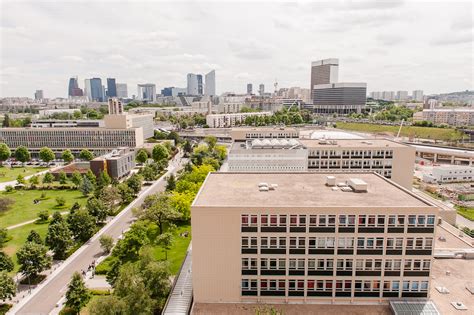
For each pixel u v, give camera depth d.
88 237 100.06
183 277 73.06
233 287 61.44
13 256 88.19
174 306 63.44
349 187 70.75
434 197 138.88
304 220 58.56
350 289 60.66
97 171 163.50
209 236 59.69
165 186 153.88
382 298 60.38
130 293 58.91
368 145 125.31
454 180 163.88
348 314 57.81
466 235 90.12
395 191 68.75
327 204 60.28
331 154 121.69
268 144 127.69
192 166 163.12
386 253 58.94
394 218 57.62
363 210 57.66
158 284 65.19
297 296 61.31
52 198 138.75
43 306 68.38
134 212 104.19
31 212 121.69
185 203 108.69
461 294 59.12
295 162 119.69
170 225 99.94
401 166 121.44
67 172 170.12
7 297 68.50
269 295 61.50
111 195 121.25
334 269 60.00
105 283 75.94
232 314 58.22
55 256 88.50
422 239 58.12
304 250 59.62
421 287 59.56
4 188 154.25
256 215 58.69
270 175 82.81
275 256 60.00
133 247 84.44
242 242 59.75
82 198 138.88
